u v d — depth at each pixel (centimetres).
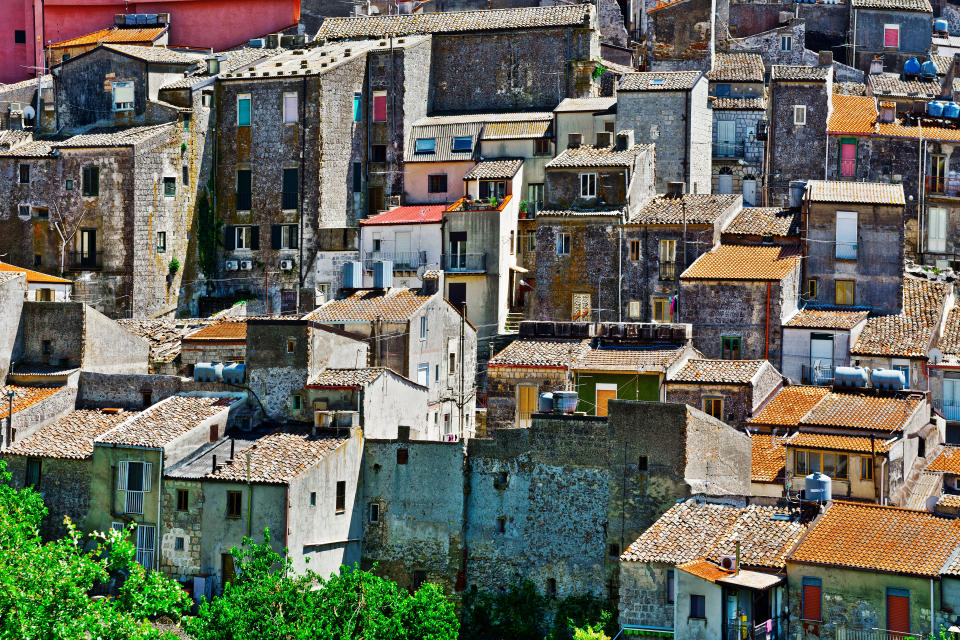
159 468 15650
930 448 16138
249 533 15075
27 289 19712
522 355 17200
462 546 15262
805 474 15100
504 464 15212
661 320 19262
